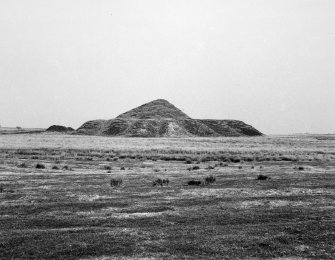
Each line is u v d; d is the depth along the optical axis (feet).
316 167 231.91
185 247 63.31
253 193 122.52
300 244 65.98
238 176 173.68
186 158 306.55
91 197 115.65
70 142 498.28
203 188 134.31
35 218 86.74
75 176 174.09
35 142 482.69
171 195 118.93
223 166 244.22
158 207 98.17
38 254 60.23
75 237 69.51
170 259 56.85
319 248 63.82
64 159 286.87
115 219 85.30
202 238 68.64
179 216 87.66
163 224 80.28
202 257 58.13
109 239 68.18
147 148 409.90
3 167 215.10
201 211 93.35
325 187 135.33
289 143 558.15
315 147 490.49
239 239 67.87
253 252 61.26
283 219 84.23
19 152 332.80
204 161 290.56
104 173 193.26
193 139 610.65
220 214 89.40
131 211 94.12
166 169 221.46
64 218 86.43
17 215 90.63
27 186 140.36
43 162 256.73
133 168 229.04
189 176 176.04
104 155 327.88
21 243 65.87
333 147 496.64
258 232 72.64
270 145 517.96
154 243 65.57
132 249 62.34
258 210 93.97
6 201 109.40
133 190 130.31
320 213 89.66
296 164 259.80
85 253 60.54
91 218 86.43
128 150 378.73
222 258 57.93
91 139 579.48
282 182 150.10
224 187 136.67
